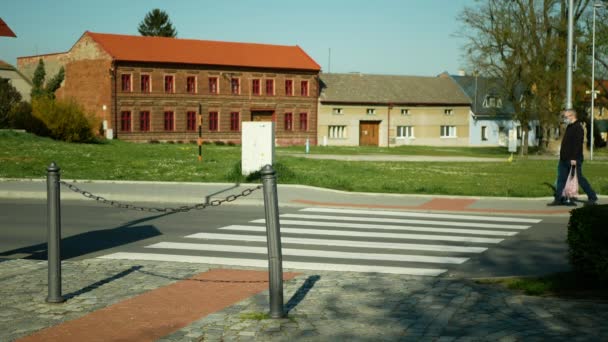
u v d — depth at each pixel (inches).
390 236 459.2
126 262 355.9
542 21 1979.6
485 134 3139.8
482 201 668.1
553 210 594.6
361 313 251.9
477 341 216.4
